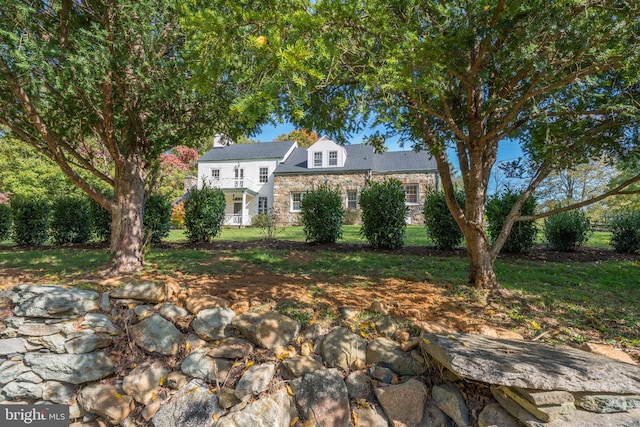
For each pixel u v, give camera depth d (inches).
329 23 70.0
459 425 77.2
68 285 118.2
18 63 97.0
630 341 96.0
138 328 100.8
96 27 111.4
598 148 127.1
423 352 90.7
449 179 141.2
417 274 165.2
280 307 110.3
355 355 92.9
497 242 140.3
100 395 89.5
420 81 80.8
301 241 299.9
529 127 141.2
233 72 86.6
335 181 663.8
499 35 91.9
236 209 757.9
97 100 137.1
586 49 84.9
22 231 303.9
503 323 106.0
